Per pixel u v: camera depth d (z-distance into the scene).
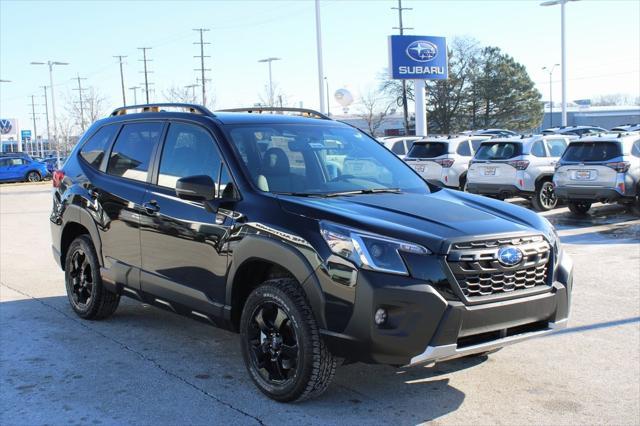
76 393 4.40
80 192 6.04
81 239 6.09
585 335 5.77
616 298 7.02
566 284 4.27
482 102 78.44
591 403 4.31
